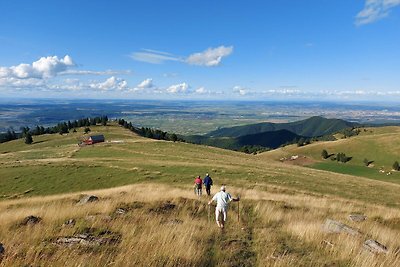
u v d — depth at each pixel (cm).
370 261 1014
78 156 9075
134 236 1228
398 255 1110
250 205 2256
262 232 1473
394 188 6066
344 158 16488
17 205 2488
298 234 1423
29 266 857
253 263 1037
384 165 15250
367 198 4444
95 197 2408
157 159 7756
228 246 1211
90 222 1496
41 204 2419
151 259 927
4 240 1174
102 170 6022
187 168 5925
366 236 1412
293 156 18188
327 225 1534
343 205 2780
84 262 885
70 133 18138
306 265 1023
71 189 5222
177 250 1021
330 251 1169
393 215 2050
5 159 9469
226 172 5544
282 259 1041
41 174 5925
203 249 1126
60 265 866
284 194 3669
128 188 3406
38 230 1327
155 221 1520
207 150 10800
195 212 1947
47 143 15675
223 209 1559
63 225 1460
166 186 3834
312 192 4278
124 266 871
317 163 16588
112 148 10031
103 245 1113
